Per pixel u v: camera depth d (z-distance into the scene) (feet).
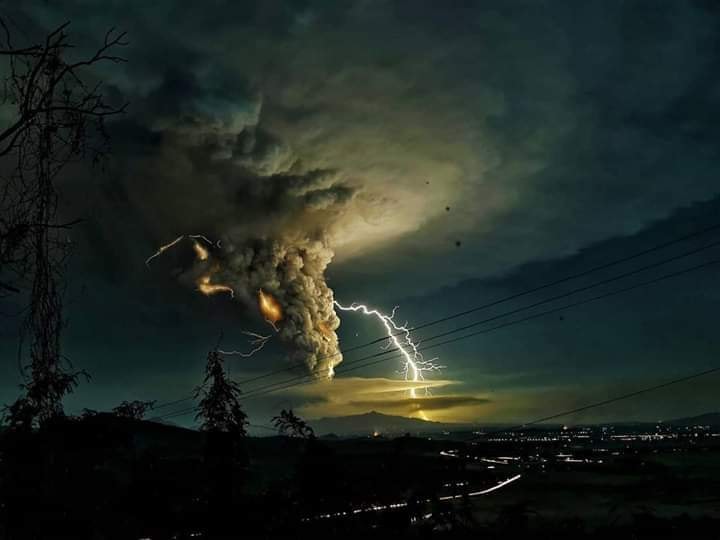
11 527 19.92
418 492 30.86
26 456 19.84
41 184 16.55
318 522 29.99
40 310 16.62
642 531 47.47
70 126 16.87
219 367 29.99
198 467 28.68
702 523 51.67
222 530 27.61
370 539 29.35
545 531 39.78
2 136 15.75
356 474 31.48
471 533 32.09
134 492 26.11
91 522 23.02
